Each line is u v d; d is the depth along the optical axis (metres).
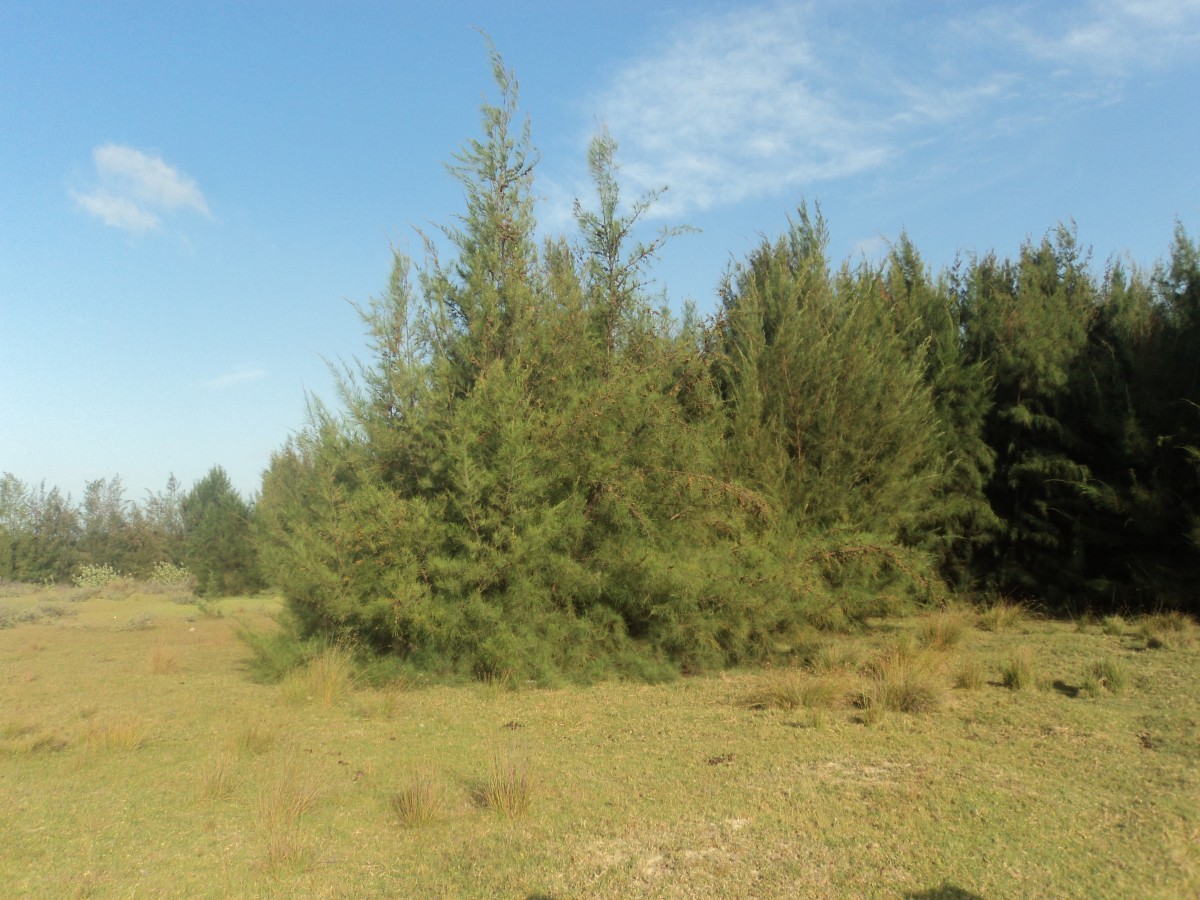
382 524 11.02
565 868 4.85
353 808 6.14
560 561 11.09
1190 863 4.61
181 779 6.95
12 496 43.56
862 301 15.34
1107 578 15.23
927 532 15.37
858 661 11.16
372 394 12.12
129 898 4.62
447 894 4.58
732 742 7.62
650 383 12.27
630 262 14.20
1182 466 14.13
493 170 13.17
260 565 12.87
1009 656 10.47
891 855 4.85
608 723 8.70
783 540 12.45
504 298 12.70
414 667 11.17
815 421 13.69
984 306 17.36
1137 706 8.27
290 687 10.27
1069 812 5.45
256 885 4.78
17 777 7.04
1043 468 15.42
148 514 44.62
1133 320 15.70
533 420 11.59
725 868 4.77
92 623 21.31
